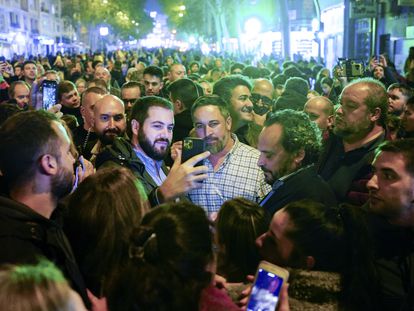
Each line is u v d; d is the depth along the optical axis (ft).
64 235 7.82
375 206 8.38
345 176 13.14
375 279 7.19
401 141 8.40
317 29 79.15
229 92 17.87
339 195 13.05
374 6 59.00
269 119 11.44
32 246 7.21
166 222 6.00
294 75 33.96
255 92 20.61
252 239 8.50
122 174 8.21
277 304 6.38
